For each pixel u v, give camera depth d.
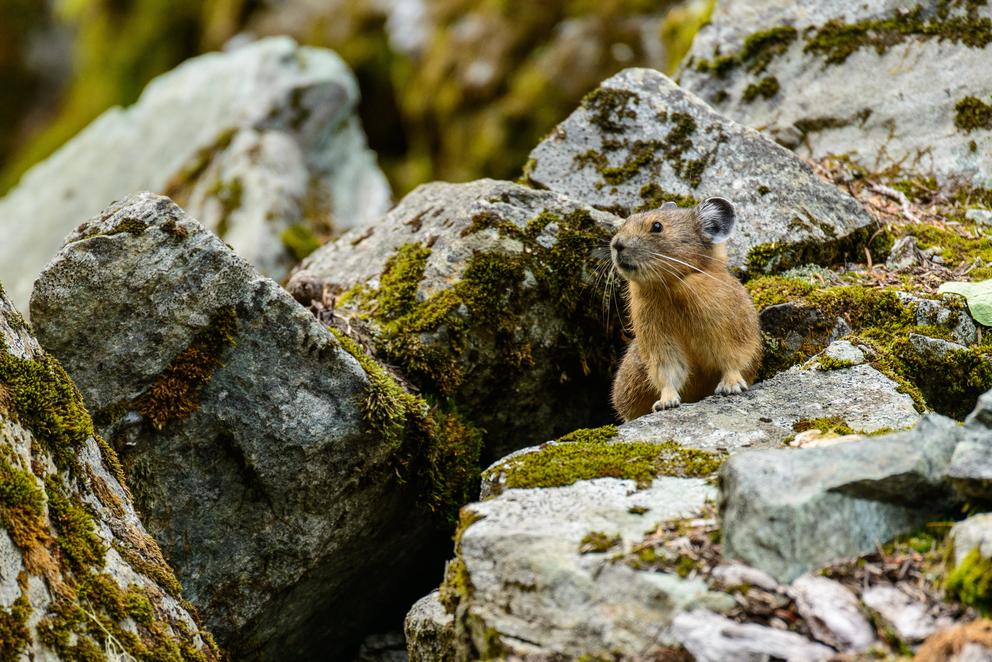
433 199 13.37
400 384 11.23
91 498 8.47
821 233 12.88
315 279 12.21
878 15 15.97
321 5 28.16
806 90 15.96
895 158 15.04
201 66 21.75
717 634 6.61
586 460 8.70
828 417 9.37
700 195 13.34
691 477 8.30
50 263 9.75
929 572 6.89
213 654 8.69
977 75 15.04
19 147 34.84
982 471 6.96
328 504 10.09
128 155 20.41
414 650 8.67
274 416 9.84
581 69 23.78
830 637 6.55
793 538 7.00
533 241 12.12
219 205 18.36
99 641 7.59
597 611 7.01
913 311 11.44
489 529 7.78
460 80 24.91
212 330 9.81
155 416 9.73
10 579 7.28
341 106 20.89
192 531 9.88
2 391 8.14
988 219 13.84
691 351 11.36
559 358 12.32
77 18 34.09
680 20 20.42
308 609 10.77
